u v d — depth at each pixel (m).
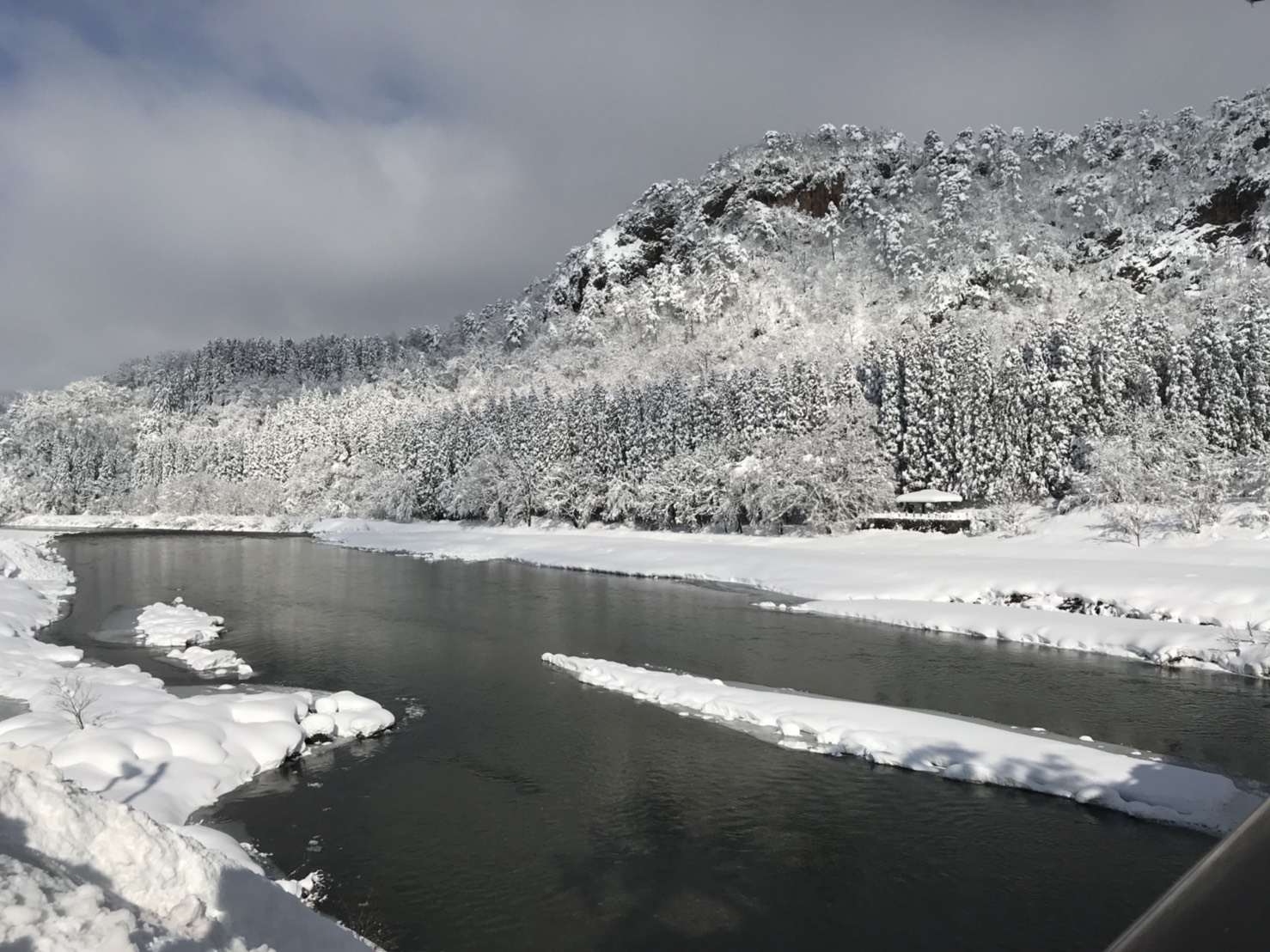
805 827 16.52
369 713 22.84
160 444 157.12
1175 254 142.00
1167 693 26.34
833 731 21.53
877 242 190.00
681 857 15.31
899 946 12.59
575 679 28.22
